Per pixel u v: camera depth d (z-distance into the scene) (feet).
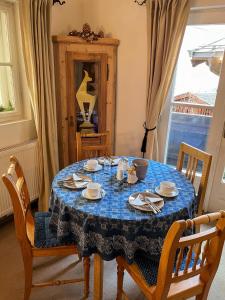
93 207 4.49
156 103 8.45
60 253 4.99
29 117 8.36
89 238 4.37
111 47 8.85
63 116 9.11
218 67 7.93
